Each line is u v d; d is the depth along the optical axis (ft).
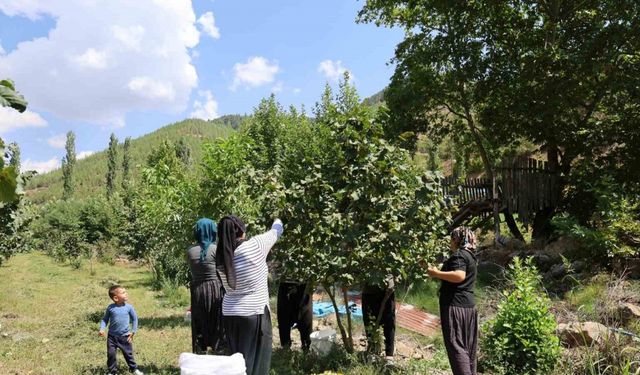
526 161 49.39
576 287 29.86
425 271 20.62
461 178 34.32
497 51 50.80
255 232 20.36
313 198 20.27
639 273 29.91
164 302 41.22
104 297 43.91
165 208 36.60
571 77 45.75
